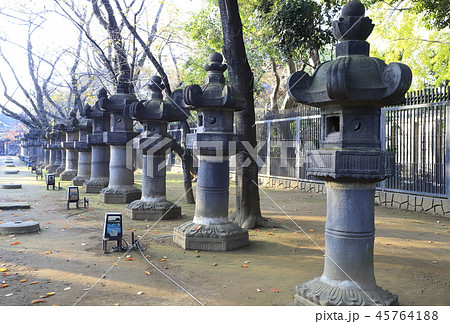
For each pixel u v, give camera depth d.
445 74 14.51
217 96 6.46
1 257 5.98
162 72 11.63
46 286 4.73
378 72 3.82
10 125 61.88
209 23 15.88
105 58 13.64
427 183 10.60
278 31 11.48
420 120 10.80
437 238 7.55
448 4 10.55
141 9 13.32
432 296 4.49
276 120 17.39
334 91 3.64
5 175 23.22
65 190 15.45
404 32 14.90
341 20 4.11
